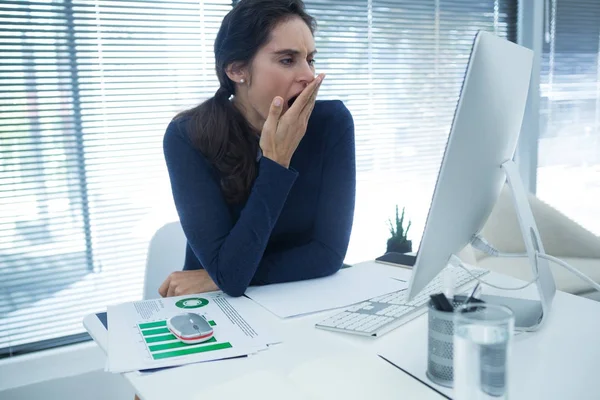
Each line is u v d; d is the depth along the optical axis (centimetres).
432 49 271
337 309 101
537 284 92
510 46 79
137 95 208
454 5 274
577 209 316
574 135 309
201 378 73
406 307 98
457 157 71
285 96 122
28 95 191
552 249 233
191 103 218
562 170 309
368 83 256
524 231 91
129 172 210
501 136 83
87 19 196
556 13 294
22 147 192
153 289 150
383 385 70
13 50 187
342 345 84
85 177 203
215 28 218
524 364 75
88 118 201
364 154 259
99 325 95
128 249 212
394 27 259
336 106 145
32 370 191
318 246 128
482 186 85
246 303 106
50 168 197
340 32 247
